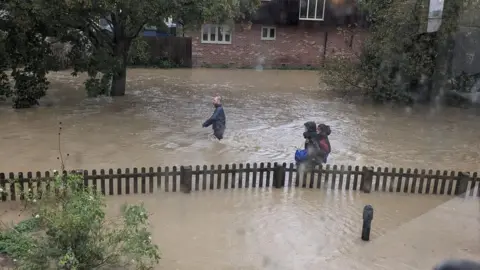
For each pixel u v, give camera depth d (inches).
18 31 604.4
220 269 259.8
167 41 1213.1
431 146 544.7
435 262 262.5
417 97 775.7
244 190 382.0
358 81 816.3
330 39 1301.7
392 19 715.4
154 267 256.2
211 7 617.3
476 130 625.0
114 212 321.7
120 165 425.7
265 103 770.2
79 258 217.8
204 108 694.5
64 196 238.8
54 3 551.5
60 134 514.6
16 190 327.0
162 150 475.5
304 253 282.4
